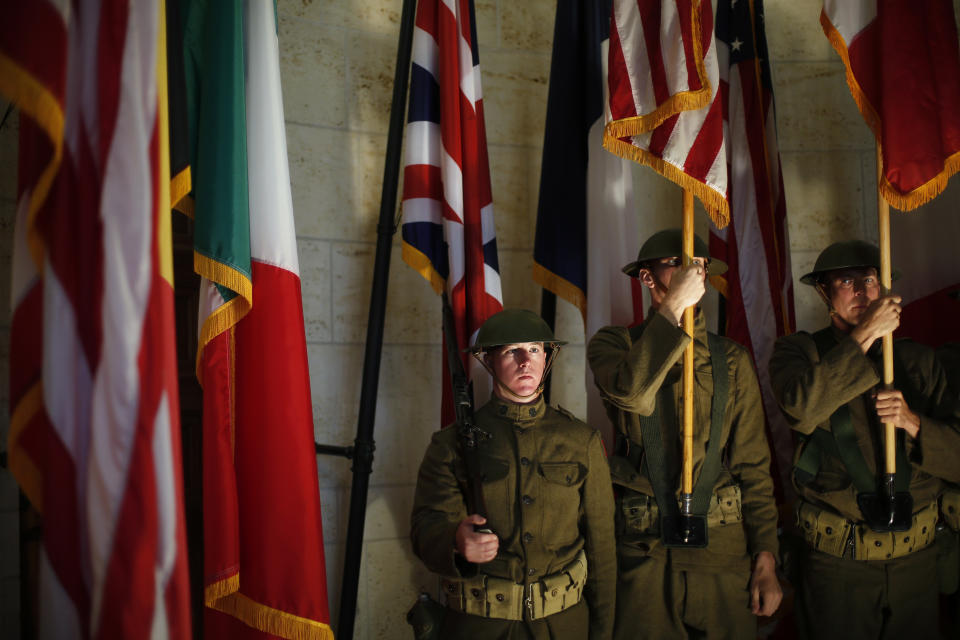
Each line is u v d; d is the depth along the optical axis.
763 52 3.92
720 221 2.62
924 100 2.68
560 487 2.47
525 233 3.96
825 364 2.60
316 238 3.58
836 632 2.68
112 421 1.85
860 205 4.29
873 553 2.64
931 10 2.76
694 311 2.72
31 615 2.22
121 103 1.90
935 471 2.63
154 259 1.91
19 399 1.85
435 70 3.28
